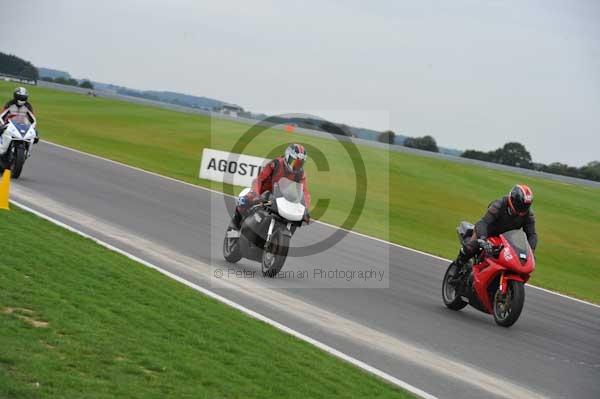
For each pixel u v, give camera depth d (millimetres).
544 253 42812
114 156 53281
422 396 13328
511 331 19656
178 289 18422
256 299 19297
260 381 12398
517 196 20031
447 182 74062
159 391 11023
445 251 35219
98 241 23078
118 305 15375
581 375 16141
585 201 75125
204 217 31797
